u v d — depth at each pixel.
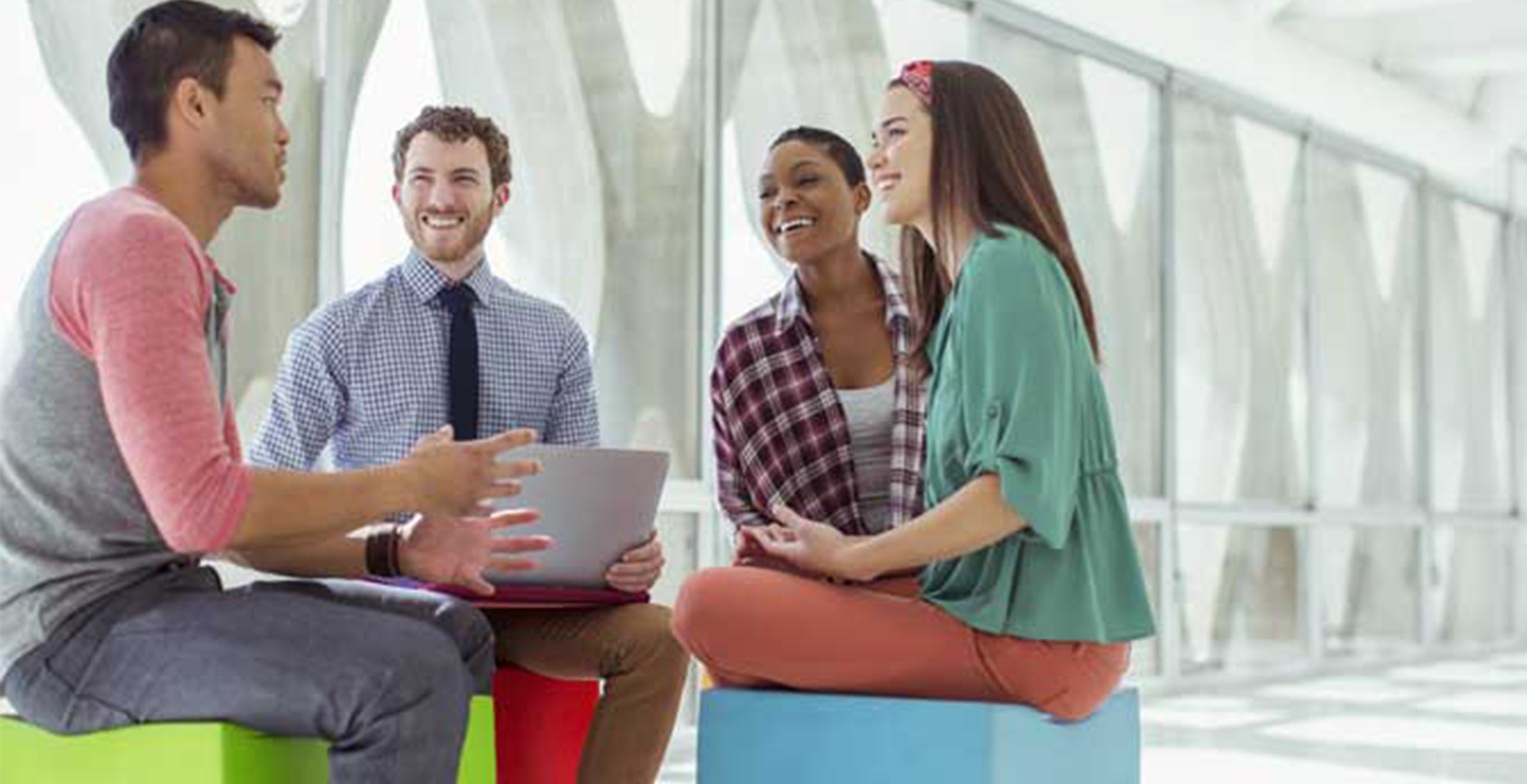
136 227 2.06
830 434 3.35
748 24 6.26
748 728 2.58
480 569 2.48
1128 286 8.33
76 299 2.07
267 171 2.31
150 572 2.17
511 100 5.39
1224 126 9.16
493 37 5.32
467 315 3.22
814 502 3.33
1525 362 12.43
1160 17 7.66
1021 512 2.42
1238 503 9.11
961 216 2.63
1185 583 8.62
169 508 2.00
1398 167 10.89
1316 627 9.76
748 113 6.24
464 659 2.45
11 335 2.14
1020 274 2.50
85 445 2.09
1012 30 7.59
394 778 2.05
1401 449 10.88
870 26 6.80
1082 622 2.50
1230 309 9.15
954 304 2.57
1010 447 2.42
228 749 2.04
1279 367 9.54
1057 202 2.66
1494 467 12.02
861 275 3.46
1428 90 10.15
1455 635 11.42
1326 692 8.40
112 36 4.27
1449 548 11.38
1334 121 9.40
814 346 3.39
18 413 2.10
